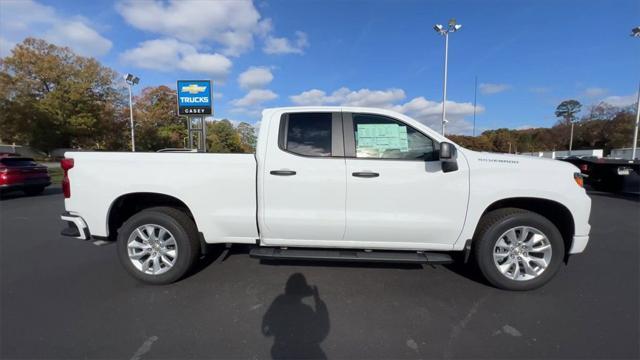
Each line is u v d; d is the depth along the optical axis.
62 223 6.56
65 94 34.16
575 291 3.28
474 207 3.14
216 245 3.93
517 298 3.13
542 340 2.46
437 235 3.21
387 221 3.17
